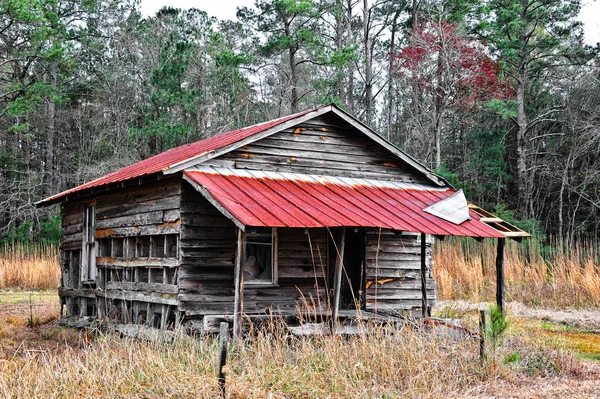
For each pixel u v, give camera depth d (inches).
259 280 563.5
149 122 1364.4
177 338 468.1
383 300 637.3
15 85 1493.6
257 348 419.8
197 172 512.1
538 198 1628.9
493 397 373.7
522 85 1521.9
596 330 649.6
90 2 1721.2
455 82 1448.1
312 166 596.7
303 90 1884.8
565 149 1598.2
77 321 653.3
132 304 588.4
